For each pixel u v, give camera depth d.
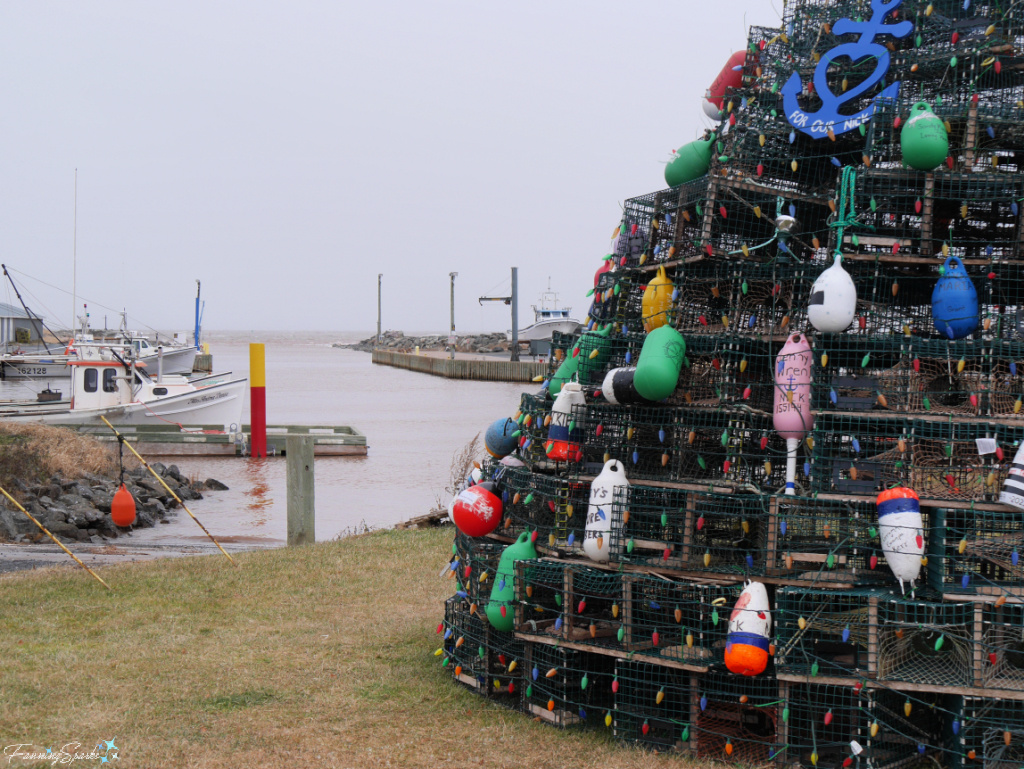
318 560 12.62
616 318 8.16
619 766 6.09
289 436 14.88
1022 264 6.54
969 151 6.75
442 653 8.06
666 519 6.83
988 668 5.91
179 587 11.02
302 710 7.05
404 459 29.59
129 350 33.62
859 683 5.85
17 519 16.52
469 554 7.96
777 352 7.09
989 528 6.06
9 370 48.03
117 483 21.75
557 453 7.49
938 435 6.29
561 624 6.86
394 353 106.81
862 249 6.98
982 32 7.16
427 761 6.18
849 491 6.45
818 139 7.58
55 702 7.10
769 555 6.42
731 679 6.36
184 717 6.87
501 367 74.00
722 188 7.25
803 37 8.00
